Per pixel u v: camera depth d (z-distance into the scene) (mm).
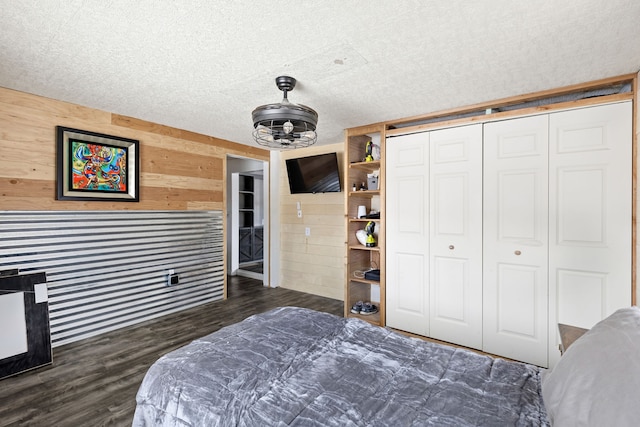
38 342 2480
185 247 3861
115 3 1439
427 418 1089
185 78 2287
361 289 3883
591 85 2336
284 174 5051
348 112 3051
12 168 2572
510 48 1855
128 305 3320
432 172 3033
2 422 1839
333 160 4270
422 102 2775
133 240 3350
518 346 2617
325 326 1931
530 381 1322
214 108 2980
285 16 1544
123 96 2676
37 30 1668
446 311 2959
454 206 2914
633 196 2213
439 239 2994
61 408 1976
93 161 3008
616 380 821
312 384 1307
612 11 1496
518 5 1460
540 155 2525
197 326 3365
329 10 1498
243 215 6270
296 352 1582
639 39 1749
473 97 2658
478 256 2793
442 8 1482
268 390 1270
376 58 1979
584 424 821
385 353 1598
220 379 1322
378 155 3570
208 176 4105
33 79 2330
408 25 1621
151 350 2789
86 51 1898
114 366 2504
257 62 2035
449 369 1436
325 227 4590
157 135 3535
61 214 2832
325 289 4586
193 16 1544
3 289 2359
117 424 1839
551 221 2482
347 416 1107
